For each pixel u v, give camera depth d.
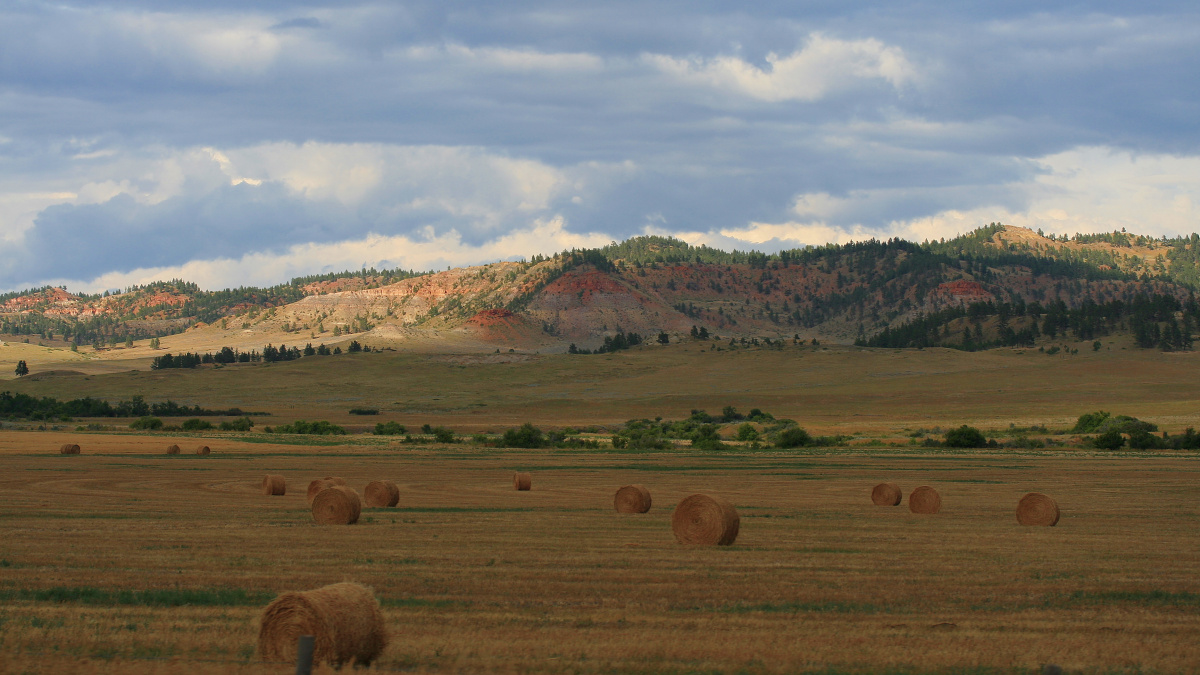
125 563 25.58
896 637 17.89
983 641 17.67
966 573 24.95
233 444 98.81
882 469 69.88
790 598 21.47
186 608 19.89
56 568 24.72
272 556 27.05
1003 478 61.59
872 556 27.94
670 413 196.62
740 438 122.00
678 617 19.38
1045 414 165.25
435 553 27.84
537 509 43.03
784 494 51.22
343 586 16.38
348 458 80.62
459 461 77.88
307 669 13.29
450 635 17.66
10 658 15.93
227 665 15.51
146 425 139.75
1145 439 97.19
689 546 29.98
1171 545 30.73
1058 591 22.47
